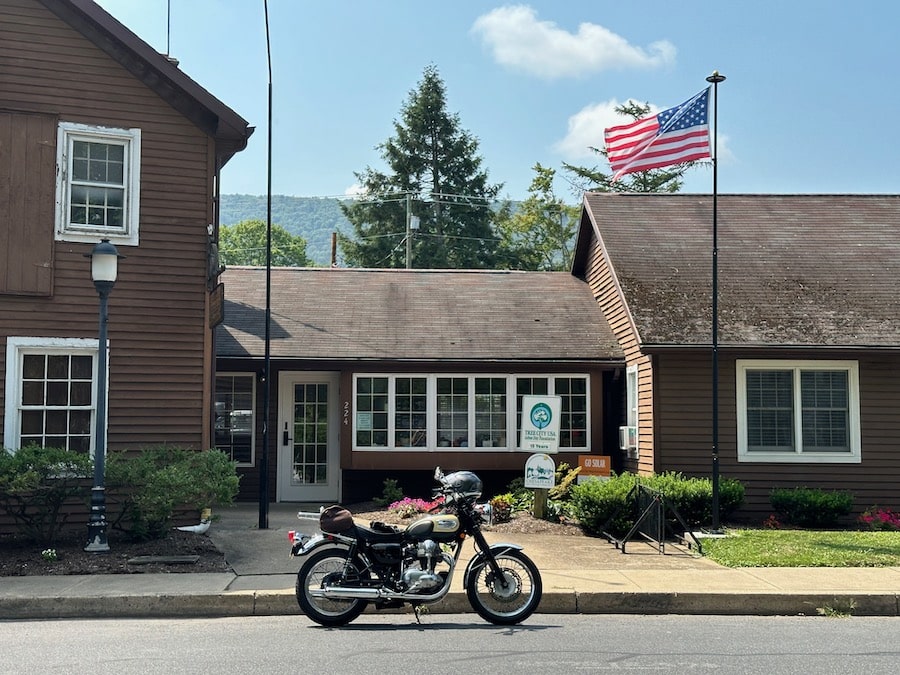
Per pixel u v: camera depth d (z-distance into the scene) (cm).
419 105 5025
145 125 1342
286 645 772
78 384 1300
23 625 869
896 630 866
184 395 1340
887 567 1138
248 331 1928
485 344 1925
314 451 1947
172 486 1162
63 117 1299
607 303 2038
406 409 1880
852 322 1686
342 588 854
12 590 955
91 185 1319
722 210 2092
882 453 1653
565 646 775
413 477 1906
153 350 1329
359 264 4856
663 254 1900
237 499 1922
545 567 1116
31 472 1112
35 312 1277
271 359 1820
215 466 1217
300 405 1953
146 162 1340
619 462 1927
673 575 1066
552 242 4888
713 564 1150
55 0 1299
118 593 939
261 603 935
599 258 2119
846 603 966
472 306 2120
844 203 2130
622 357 1883
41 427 1282
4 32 1283
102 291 1156
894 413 1659
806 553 1213
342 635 820
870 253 1912
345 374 1872
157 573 1055
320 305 2095
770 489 1641
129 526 1293
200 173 1369
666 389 1656
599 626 874
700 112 1589
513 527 1438
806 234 1988
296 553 859
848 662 723
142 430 1316
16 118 1278
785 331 1658
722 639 813
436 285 2253
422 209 4866
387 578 867
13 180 1273
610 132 1656
